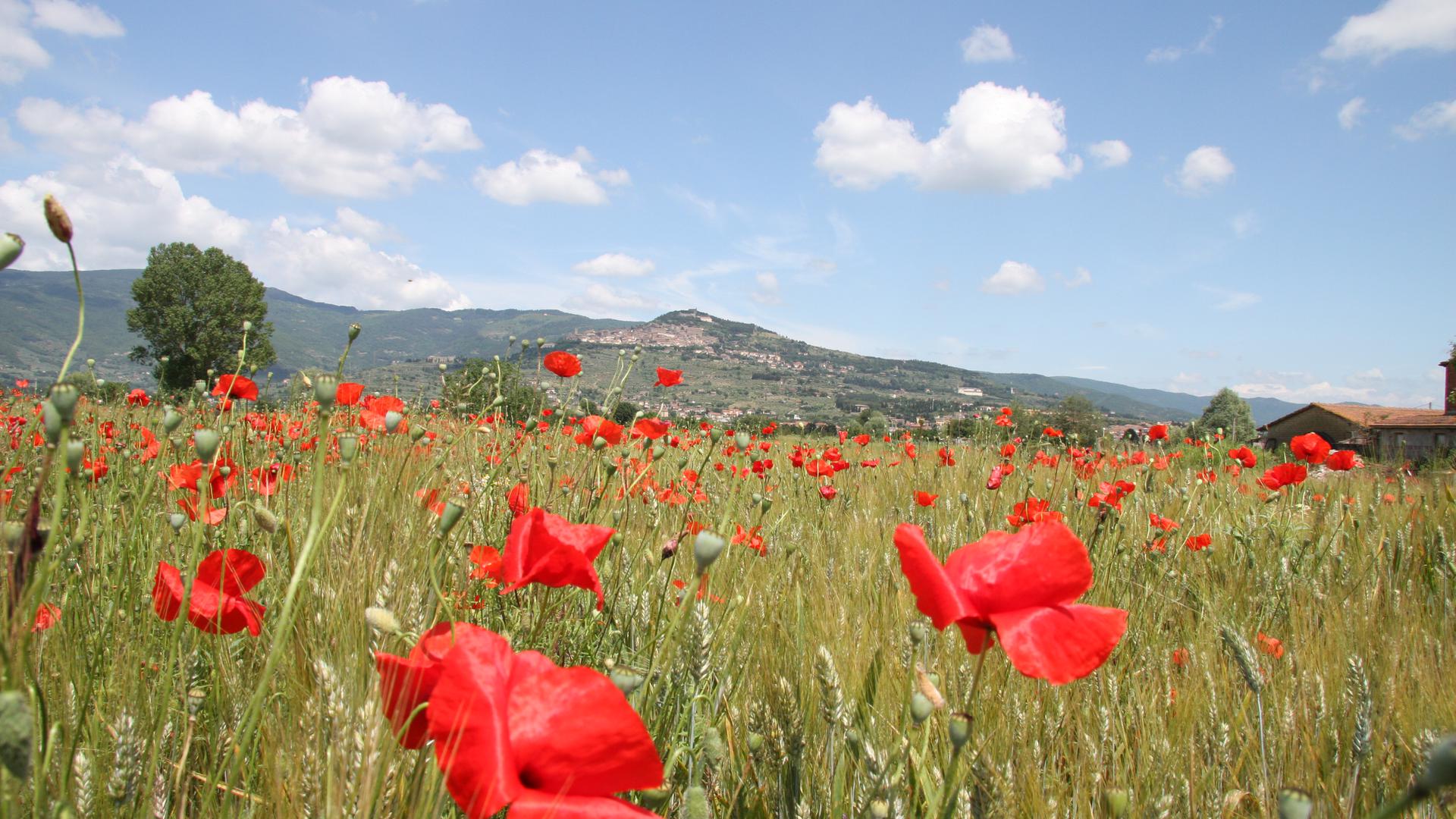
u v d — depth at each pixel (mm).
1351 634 2969
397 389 5133
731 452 5742
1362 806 2010
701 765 1578
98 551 2379
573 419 3920
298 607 1406
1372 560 3996
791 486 6090
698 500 4121
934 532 4391
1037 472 7098
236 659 2018
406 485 3062
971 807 1623
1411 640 2855
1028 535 1248
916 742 1912
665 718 1789
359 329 2238
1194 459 8016
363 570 2029
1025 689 2318
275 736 1570
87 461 2791
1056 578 1203
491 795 920
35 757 1059
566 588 2346
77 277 1140
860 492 6504
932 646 2570
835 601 3072
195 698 1584
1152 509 5297
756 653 2438
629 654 2248
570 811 929
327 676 1463
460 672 993
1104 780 1963
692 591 1490
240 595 1633
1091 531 4414
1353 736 2070
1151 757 2020
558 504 3088
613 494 3213
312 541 1234
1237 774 2045
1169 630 3305
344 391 3471
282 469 2865
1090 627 1163
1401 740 2189
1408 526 4324
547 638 2246
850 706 1996
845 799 1788
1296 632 2943
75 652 1798
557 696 1005
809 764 1875
